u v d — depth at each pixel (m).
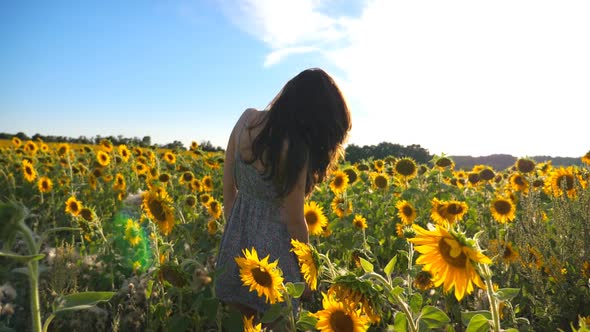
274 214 2.92
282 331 2.60
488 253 3.40
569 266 3.45
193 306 2.57
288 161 2.70
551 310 3.10
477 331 1.74
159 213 3.34
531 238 3.42
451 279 1.60
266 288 2.26
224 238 3.05
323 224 4.46
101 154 11.01
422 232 1.65
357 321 1.89
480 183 8.23
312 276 2.26
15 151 15.40
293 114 2.73
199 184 8.45
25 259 1.34
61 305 1.46
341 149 2.93
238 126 3.13
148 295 3.17
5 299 3.09
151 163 11.98
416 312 2.09
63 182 9.60
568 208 3.72
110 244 4.43
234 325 2.39
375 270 4.34
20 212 1.37
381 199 7.02
